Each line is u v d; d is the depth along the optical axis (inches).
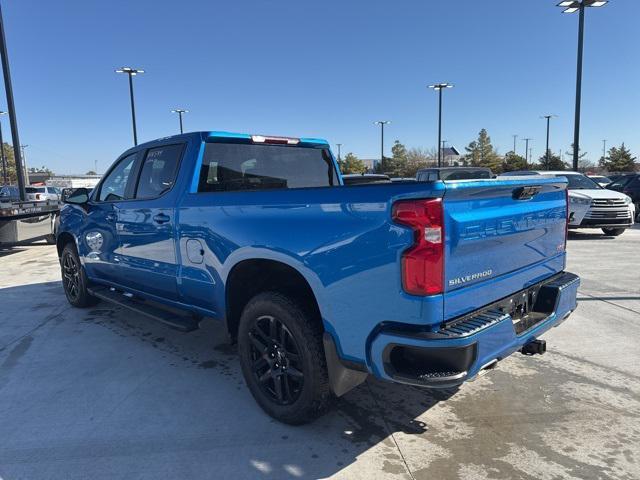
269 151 181.5
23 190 599.5
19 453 117.3
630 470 107.7
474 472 107.8
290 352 124.1
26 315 233.8
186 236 151.9
